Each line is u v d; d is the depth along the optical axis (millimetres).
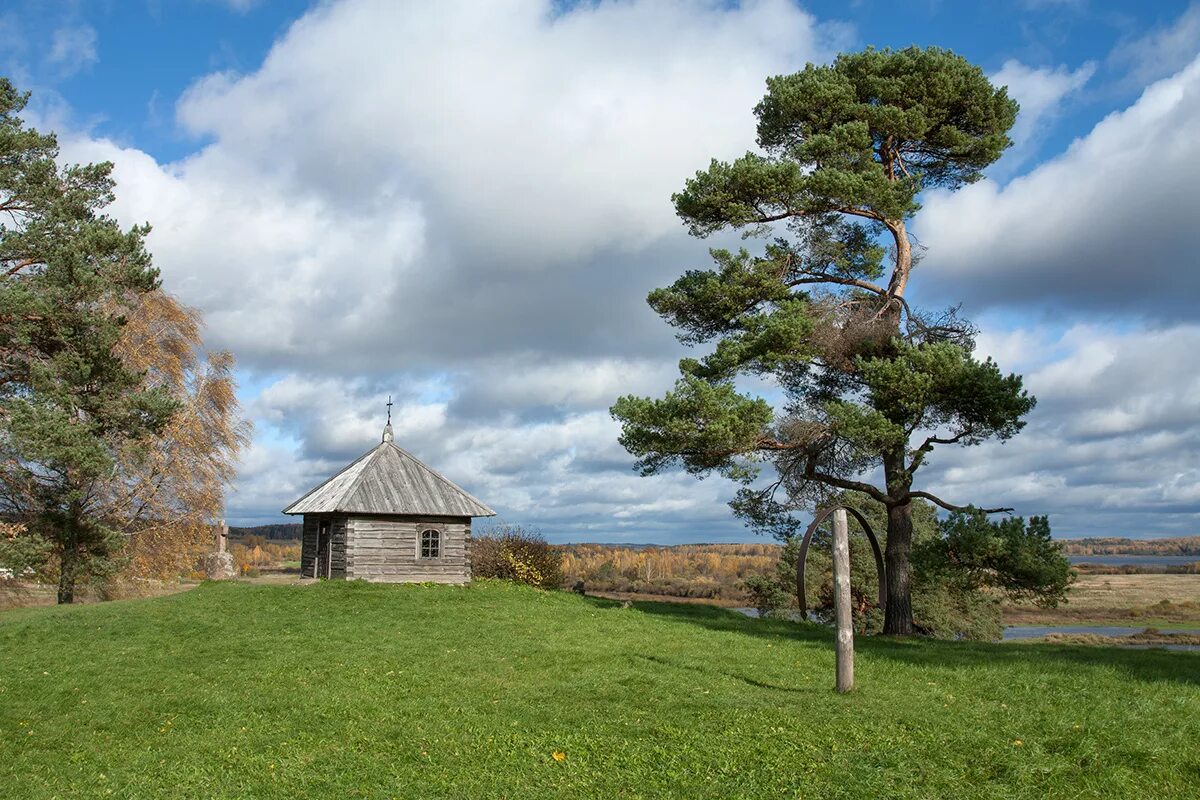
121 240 27469
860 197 21875
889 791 8719
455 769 9859
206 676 15523
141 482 31141
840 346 22656
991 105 23641
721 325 24703
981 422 21328
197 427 33438
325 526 31750
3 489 27672
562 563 37094
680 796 8828
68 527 27562
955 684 13922
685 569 78000
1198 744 9977
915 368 21516
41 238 26234
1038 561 20219
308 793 9297
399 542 30453
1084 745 9805
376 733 11500
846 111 23203
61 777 10383
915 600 37219
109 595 31891
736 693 13031
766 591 42844
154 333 33469
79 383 26500
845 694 12883
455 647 18094
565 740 10727
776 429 22672
